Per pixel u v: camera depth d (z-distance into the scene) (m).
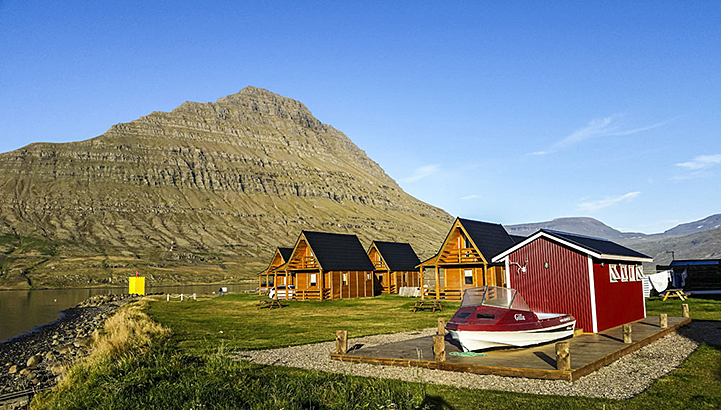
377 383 11.83
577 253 20.25
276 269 50.41
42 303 67.44
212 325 26.19
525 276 21.77
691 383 11.63
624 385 11.55
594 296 19.70
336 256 48.94
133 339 19.59
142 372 12.46
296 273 49.69
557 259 20.84
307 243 47.94
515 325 15.33
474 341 14.80
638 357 15.00
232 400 10.46
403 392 10.88
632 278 23.83
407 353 15.41
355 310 34.66
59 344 31.12
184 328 24.89
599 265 20.62
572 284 20.28
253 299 49.38
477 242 37.38
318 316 30.70
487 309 15.79
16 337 35.19
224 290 73.06
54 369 21.41
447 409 10.03
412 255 60.53
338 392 11.01
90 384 12.43
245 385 11.59
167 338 20.69
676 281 43.22
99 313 52.56
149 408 10.12
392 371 13.60
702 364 13.80
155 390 11.09
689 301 32.84
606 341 16.98
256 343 19.45
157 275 131.62
